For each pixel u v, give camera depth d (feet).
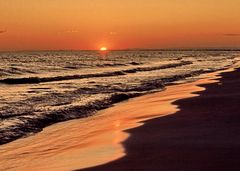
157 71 232.32
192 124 53.16
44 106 85.35
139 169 32.76
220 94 91.40
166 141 43.27
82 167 35.37
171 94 101.40
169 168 32.30
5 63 317.63
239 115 58.29
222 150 37.17
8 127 61.05
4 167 39.19
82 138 51.37
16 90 124.16
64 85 139.74
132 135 48.57
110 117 69.31
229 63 344.90
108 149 42.11
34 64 307.17
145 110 73.31
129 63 359.25
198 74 193.98
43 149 46.80
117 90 117.80
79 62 370.32
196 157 35.09
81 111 77.71
